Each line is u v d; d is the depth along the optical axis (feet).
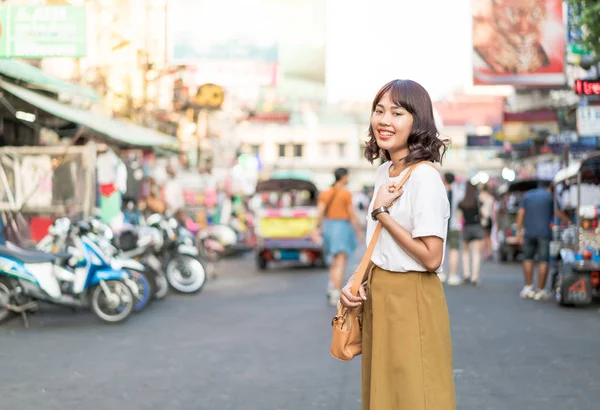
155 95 74.13
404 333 9.23
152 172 63.21
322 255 61.46
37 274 30.17
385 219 9.25
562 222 41.16
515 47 55.01
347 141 223.10
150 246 39.60
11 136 48.01
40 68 59.57
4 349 25.41
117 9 71.41
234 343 26.35
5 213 42.39
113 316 31.32
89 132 48.83
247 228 83.56
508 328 29.30
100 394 18.81
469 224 47.09
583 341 26.32
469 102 151.43
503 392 18.89
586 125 50.03
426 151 9.37
